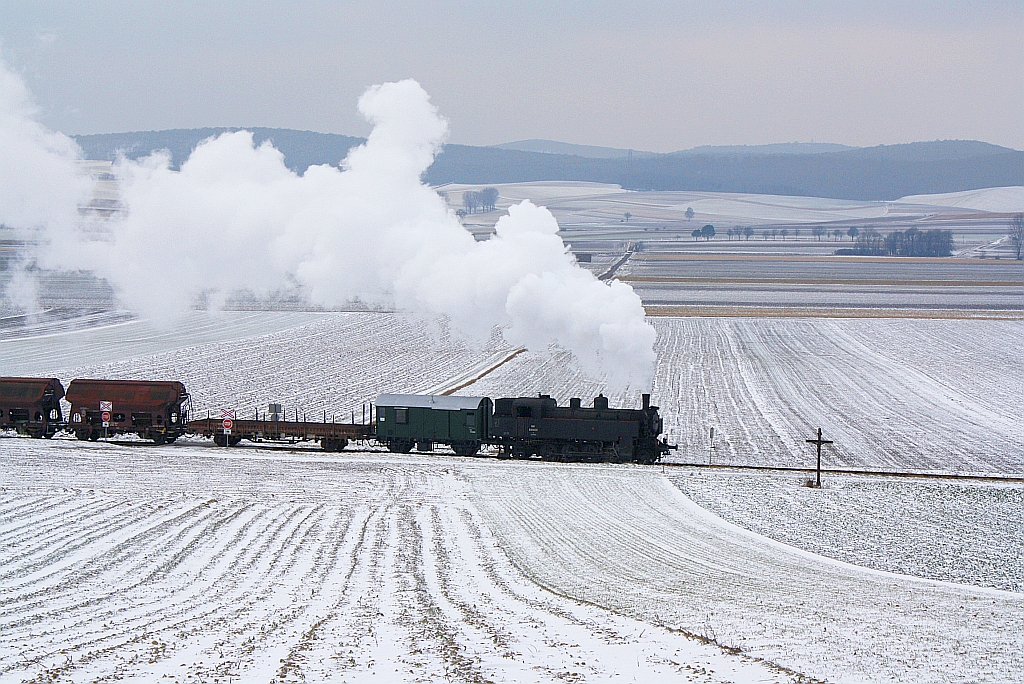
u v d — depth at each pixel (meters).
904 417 87.56
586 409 68.69
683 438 77.81
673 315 167.12
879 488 60.53
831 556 46.88
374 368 112.31
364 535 47.34
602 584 39.09
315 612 33.28
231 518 50.66
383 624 31.14
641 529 50.34
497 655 26.88
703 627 30.66
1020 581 43.38
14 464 65.31
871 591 38.41
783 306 182.38
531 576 40.31
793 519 53.81
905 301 193.12
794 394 99.31
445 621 31.64
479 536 47.59
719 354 126.69
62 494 55.97
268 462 67.31
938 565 45.72
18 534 46.94
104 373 106.12
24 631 31.19
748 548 47.34
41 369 107.88
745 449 73.69
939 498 58.38
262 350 125.25
